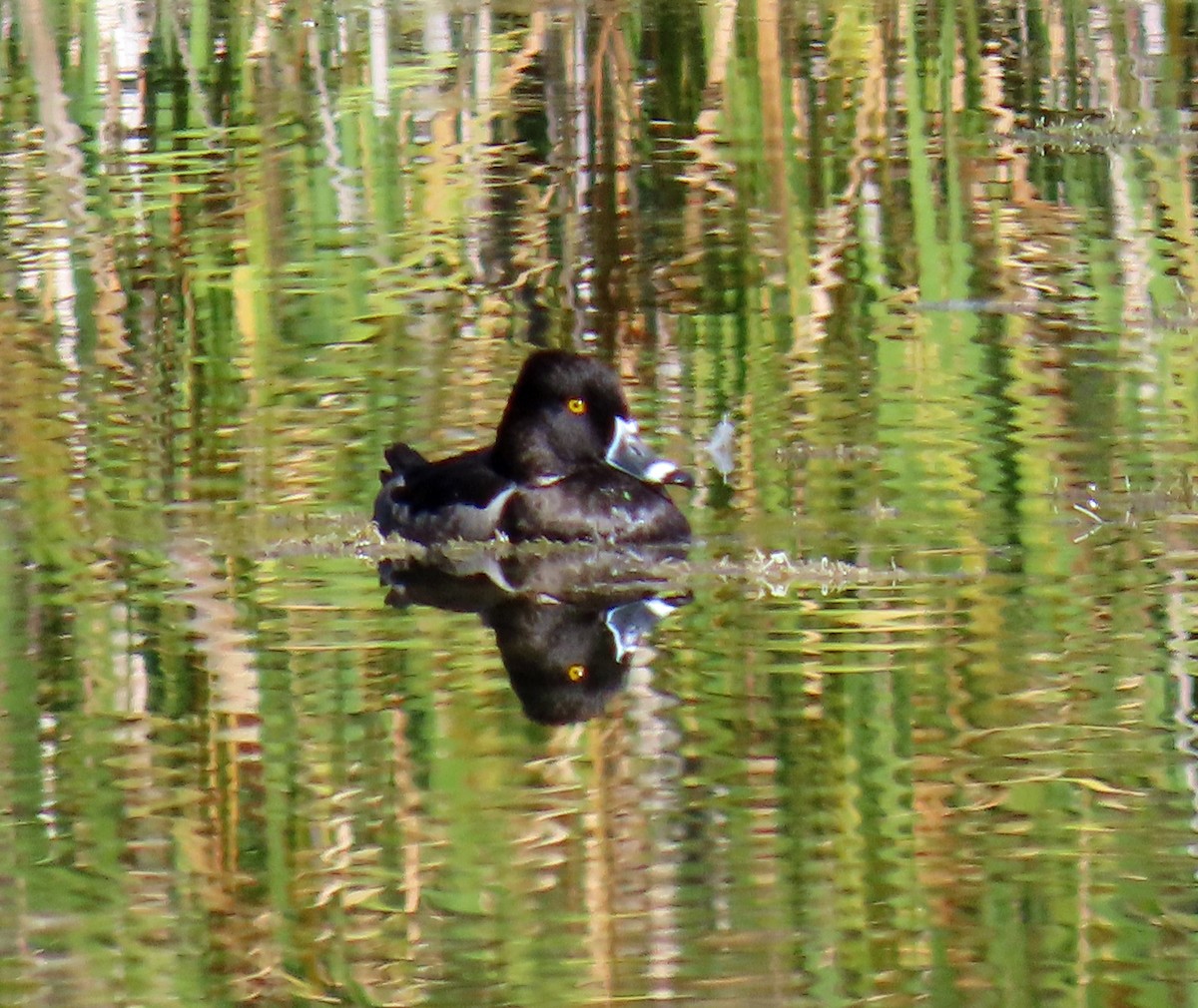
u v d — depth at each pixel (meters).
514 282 17.92
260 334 16.55
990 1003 7.20
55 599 11.52
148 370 15.67
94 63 24.08
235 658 10.67
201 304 17.27
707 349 16.22
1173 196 20.28
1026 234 19.19
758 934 7.71
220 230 19.25
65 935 7.79
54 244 18.73
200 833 8.65
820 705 9.87
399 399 15.09
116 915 7.95
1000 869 8.18
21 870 8.33
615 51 25.22
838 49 25.81
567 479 12.74
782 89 24.09
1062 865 8.19
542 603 11.62
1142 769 9.05
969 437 14.16
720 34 25.30
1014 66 25.36
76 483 13.43
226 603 11.54
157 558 12.25
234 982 7.42
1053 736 9.43
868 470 13.59
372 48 24.41
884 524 12.65
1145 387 15.09
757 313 17.12
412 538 12.70
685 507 13.07
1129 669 10.19
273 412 14.79
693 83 24.36
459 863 8.33
